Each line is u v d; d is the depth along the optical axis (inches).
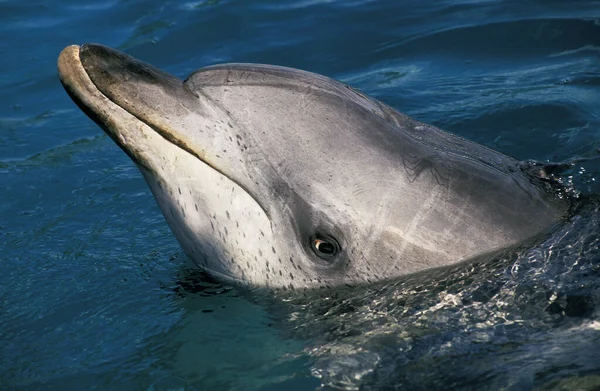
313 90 202.8
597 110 314.0
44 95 378.9
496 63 368.2
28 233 273.4
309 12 432.1
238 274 217.6
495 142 301.3
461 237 198.2
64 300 232.7
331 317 204.7
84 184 305.6
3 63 401.7
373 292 201.9
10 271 250.5
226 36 413.7
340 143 198.4
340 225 198.7
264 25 422.0
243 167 202.2
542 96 328.8
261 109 200.5
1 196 299.4
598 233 203.8
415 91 348.8
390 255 199.6
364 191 197.6
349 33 408.5
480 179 203.6
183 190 209.8
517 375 177.3
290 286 210.2
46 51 410.9
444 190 199.2
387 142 200.7
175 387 197.0
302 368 196.9
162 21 433.7
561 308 188.4
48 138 344.8
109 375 201.9
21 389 199.2
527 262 196.9
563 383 172.7
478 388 177.0
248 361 202.5
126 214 281.9
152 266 245.3
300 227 201.6
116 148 334.3
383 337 195.9
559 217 206.7
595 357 176.6
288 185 200.2
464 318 193.0
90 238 267.3
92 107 202.4
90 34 425.1
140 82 200.5
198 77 205.3
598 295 188.1
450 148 211.6
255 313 216.2
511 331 188.1
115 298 231.3
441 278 197.8
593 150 280.7
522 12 404.8
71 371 204.1
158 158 206.4
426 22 411.5
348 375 191.3
